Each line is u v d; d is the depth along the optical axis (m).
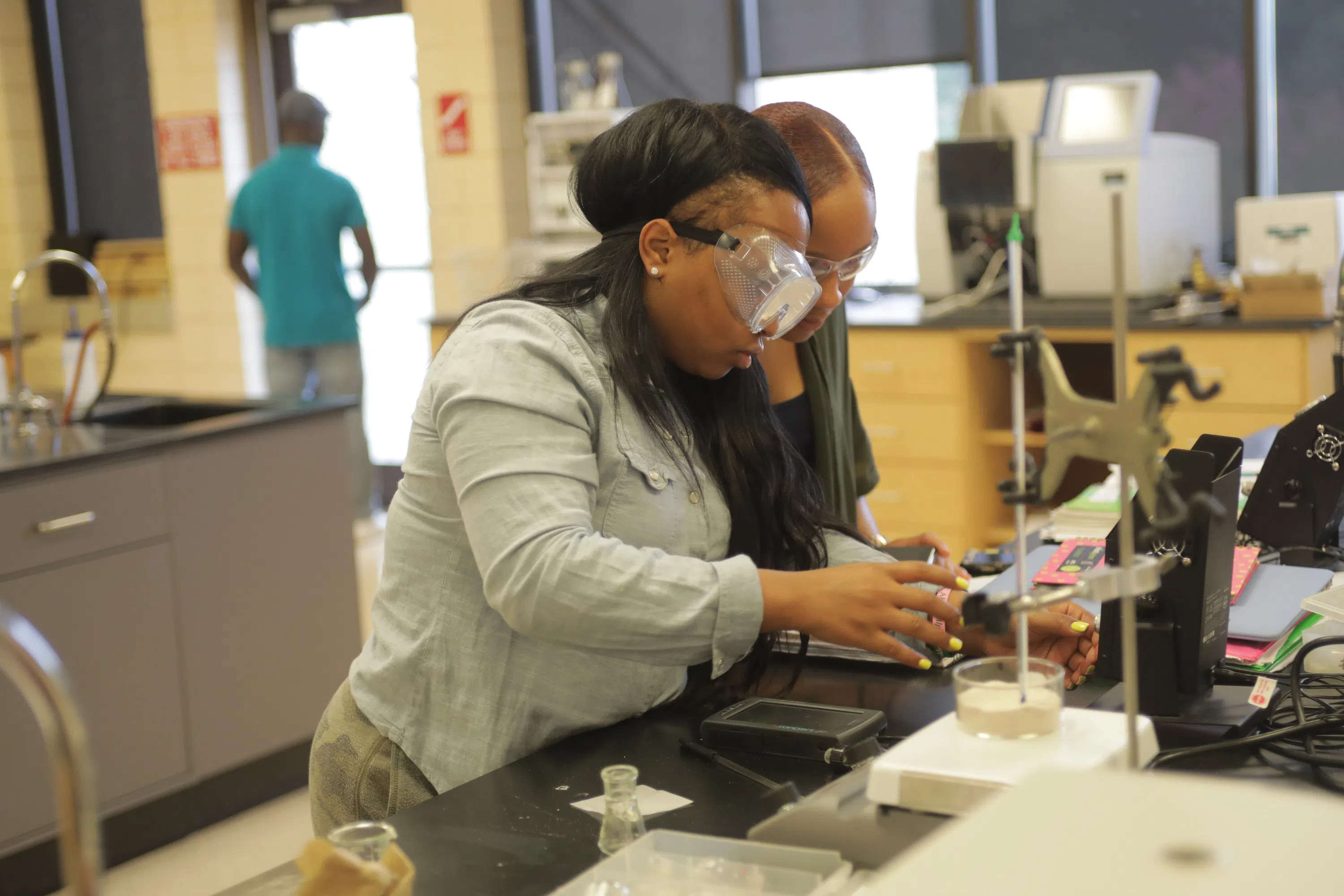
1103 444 0.83
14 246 6.66
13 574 2.62
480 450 1.18
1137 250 3.91
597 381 1.27
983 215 4.10
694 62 5.34
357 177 6.11
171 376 6.36
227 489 3.04
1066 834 0.60
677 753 1.25
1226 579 1.30
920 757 0.91
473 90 5.38
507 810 1.14
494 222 5.43
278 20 6.05
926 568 1.19
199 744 2.98
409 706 1.36
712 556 1.37
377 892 0.84
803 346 1.88
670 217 1.25
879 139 5.07
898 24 4.95
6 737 2.59
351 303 5.19
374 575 4.80
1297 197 3.76
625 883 0.92
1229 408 3.71
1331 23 4.23
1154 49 4.52
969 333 4.04
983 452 4.23
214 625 3.01
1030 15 4.71
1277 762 1.13
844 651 1.49
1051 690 0.92
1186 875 0.56
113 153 6.53
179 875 2.78
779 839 0.94
